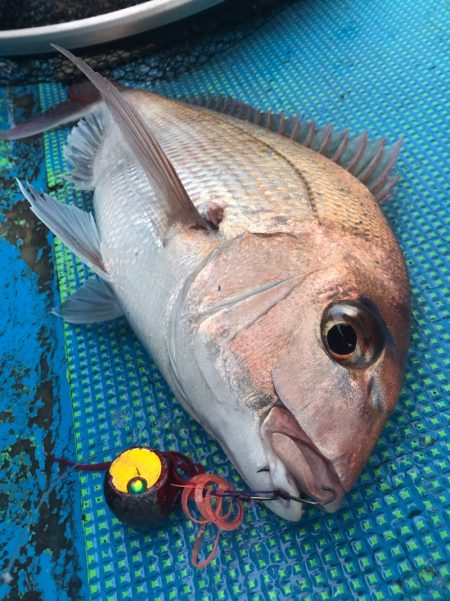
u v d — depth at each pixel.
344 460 0.20
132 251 0.29
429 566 0.24
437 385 0.29
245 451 0.22
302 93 0.47
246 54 0.53
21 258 0.41
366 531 0.25
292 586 0.24
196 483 0.24
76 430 0.31
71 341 0.35
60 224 0.33
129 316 0.30
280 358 0.21
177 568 0.26
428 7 0.51
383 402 0.21
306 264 0.23
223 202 0.27
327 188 0.28
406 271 0.26
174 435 0.30
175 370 0.25
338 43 0.51
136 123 0.27
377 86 0.46
